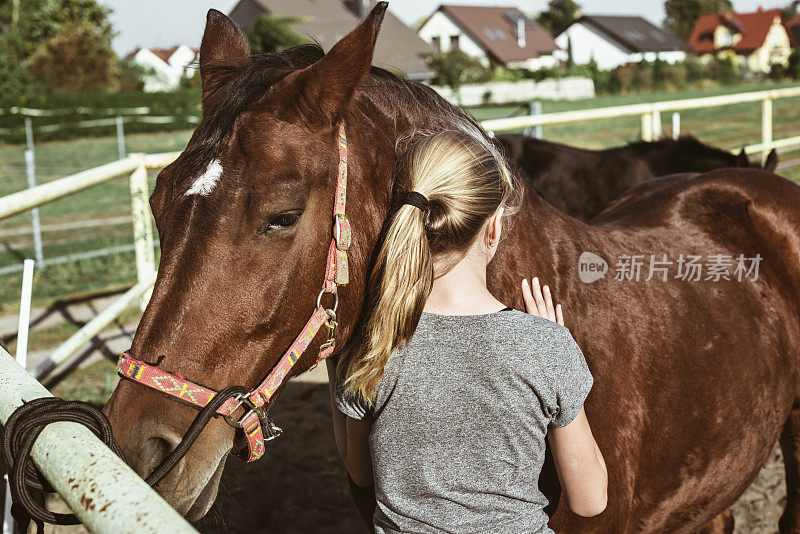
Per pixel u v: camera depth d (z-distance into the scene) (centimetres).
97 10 3922
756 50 6400
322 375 499
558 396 125
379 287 129
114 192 1242
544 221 194
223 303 131
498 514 128
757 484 348
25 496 101
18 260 777
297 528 318
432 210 127
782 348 226
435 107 176
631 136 1566
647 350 193
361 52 138
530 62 5034
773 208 232
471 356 124
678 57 5491
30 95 2505
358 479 157
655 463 197
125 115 2520
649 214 237
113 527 80
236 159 133
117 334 563
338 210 141
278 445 396
